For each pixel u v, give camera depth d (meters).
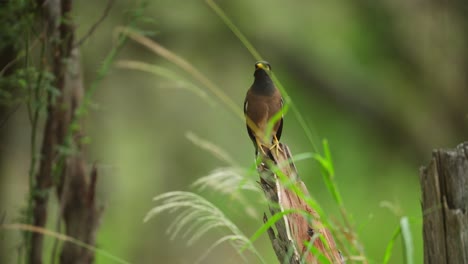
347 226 4.49
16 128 9.48
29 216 5.75
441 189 4.17
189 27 13.18
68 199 6.05
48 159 5.91
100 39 11.73
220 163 14.34
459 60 14.38
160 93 14.09
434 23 14.23
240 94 14.19
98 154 13.30
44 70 5.70
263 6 13.91
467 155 4.12
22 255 6.07
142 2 5.96
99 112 13.49
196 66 13.55
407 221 4.06
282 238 4.71
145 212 14.27
